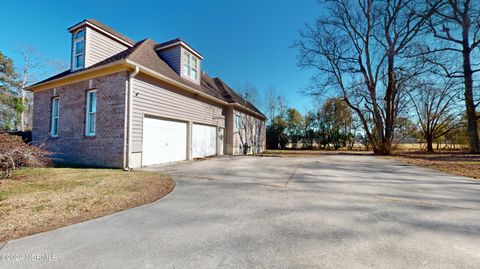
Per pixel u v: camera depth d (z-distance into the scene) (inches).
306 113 1109.7
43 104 410.9
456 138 768.9
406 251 82.9
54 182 202.7
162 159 359.9
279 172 279.1
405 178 240.1
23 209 127.0
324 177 244.7
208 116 495.2
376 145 644.7
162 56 436.1
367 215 123.6
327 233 99.2
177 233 99.1
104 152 314.2
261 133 840.9
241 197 161.6
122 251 82.4
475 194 172.1
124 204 142.5
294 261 75.6
